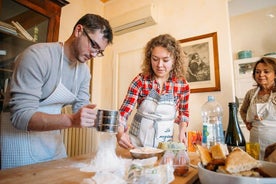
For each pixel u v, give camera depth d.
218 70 1.56
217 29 1.63
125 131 0.95
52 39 1.54
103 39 0.83
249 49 1.46
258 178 0.34
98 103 2.28
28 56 0.73
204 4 1.73
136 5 2.21
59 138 0.93
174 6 1.92
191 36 1.76
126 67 2.15
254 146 0.70
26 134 0.81
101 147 0.70
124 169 0.56
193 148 1.01
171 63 1.07
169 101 1.07
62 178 0.51
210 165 0.43
